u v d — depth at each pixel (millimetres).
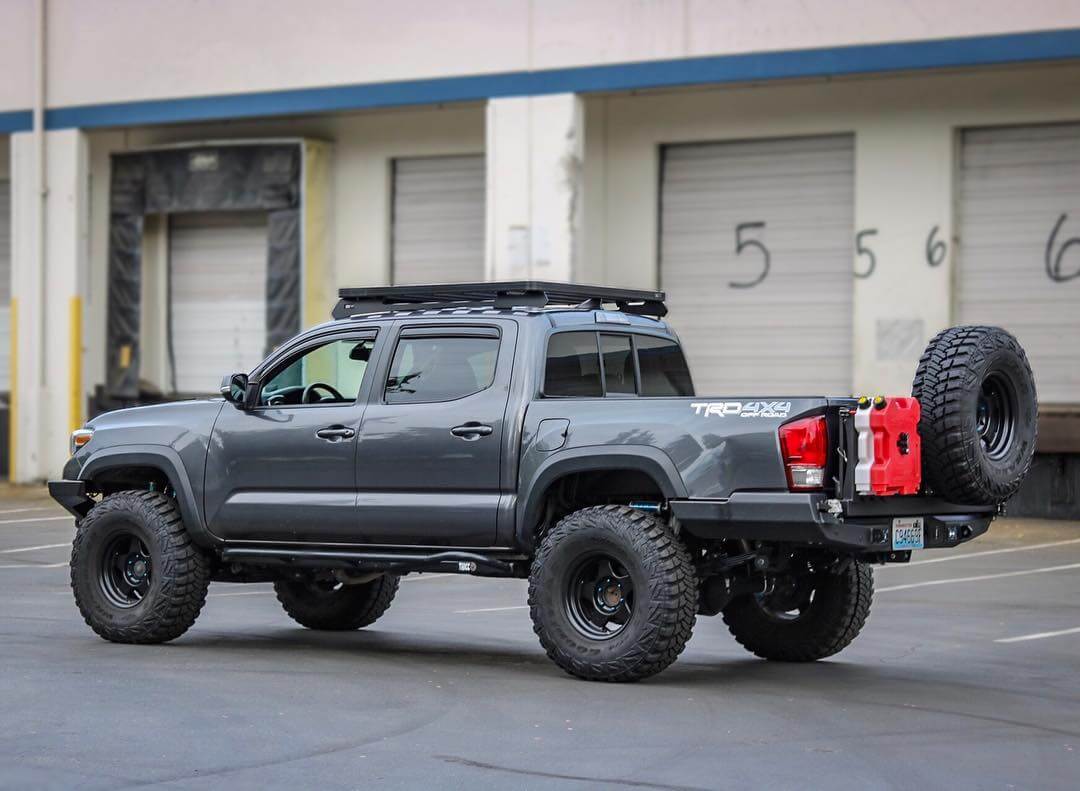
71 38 26469
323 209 26188
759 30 21641
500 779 6758
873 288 22578
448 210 25641
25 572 15594
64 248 26578
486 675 9477
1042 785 6723
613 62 22422
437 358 10047
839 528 8750
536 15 22844
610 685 9117
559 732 7742
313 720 8008
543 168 22812
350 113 25859
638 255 24062
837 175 22969
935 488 9297
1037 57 20406
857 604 10188
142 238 27500
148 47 25859
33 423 26609
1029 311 21969
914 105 22297
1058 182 21781
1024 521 21078
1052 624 12242
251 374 10641
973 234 22250
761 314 23469
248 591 14500
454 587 14773
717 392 23766
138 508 10750
